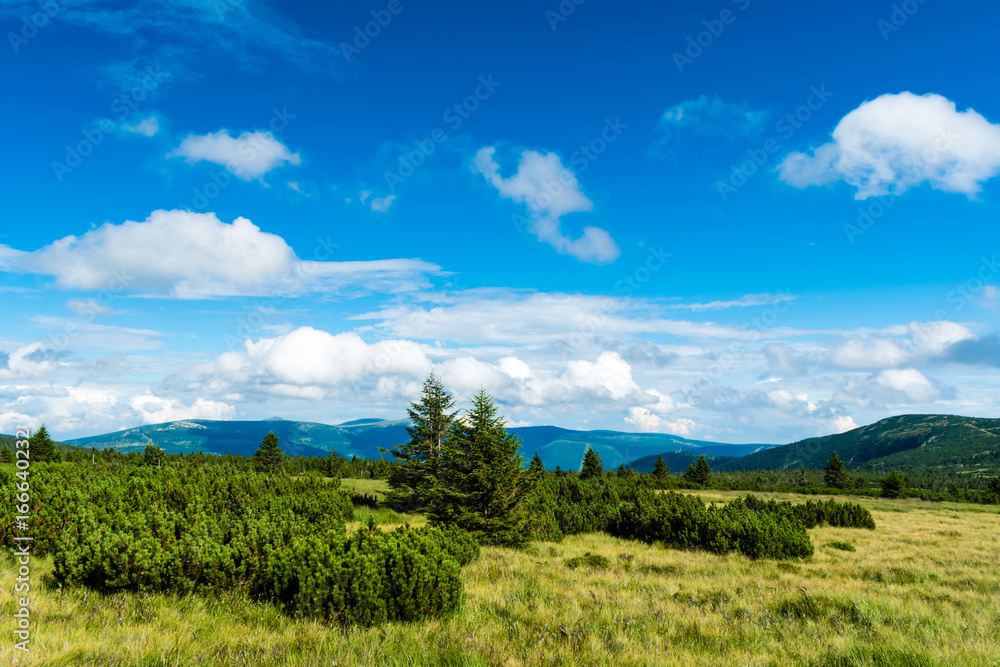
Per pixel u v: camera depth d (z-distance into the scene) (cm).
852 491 8031
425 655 631
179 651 582
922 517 4156
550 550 1981
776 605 1023
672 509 2336
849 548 2130
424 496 2316
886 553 2016
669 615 927
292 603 846
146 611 722
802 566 1658
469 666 599
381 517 2878
